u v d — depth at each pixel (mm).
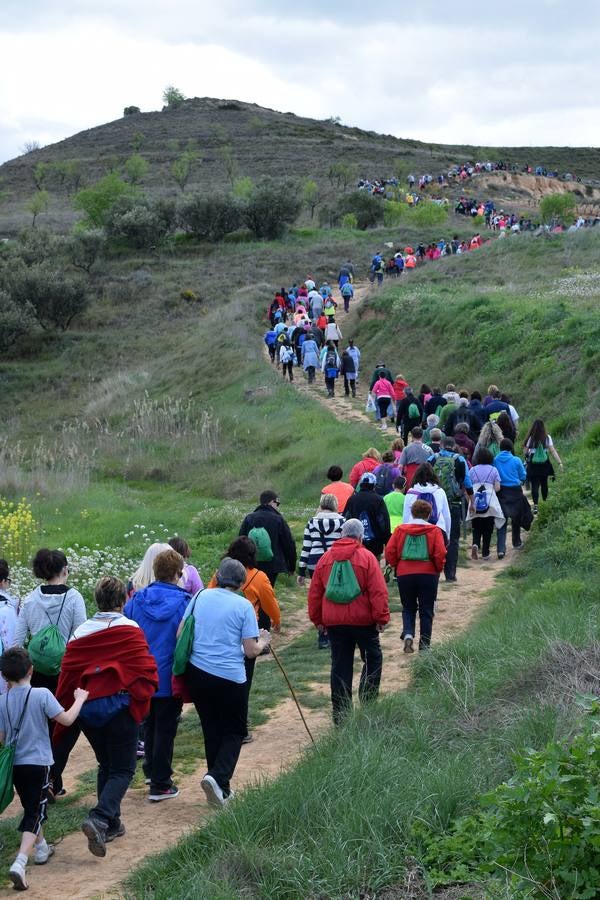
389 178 91500
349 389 31031
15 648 5766
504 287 34750
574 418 20500
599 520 12766
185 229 62344
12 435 35094
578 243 41625
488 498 13562
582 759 4277
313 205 73562
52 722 6125
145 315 48844
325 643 10648
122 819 6332
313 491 21609
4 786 5434
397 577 9508
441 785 5344
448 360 28844
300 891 4688
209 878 4797
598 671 6777
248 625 6285
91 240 56000
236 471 24906
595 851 4051
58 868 5625
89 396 38500
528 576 12227
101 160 105750
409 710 6871
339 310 42125
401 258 46594
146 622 6500
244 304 44812
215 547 15688
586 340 23594
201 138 113812
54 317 48188
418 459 13547
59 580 6773
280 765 6926
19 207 83938
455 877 4582
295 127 119188
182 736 8180
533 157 120062
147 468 26906
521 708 6406
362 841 4953
